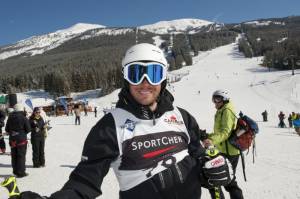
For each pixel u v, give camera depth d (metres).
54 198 1.77
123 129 2.03
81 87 136.62
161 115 2.13
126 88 2.13
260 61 158.00
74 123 34.03
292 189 7.30
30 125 10.28
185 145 2.18
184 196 2.03
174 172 2.03
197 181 2.14
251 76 103.75
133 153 2.01
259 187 7.58
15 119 9.18
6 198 6.75
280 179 8.34
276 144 16.39
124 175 2.03
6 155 13.17
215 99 5.36
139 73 2.06
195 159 2.23
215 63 170.38
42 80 156.38
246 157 12.12
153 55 2.10
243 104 59.75
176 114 2.22
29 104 30.67
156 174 2.01
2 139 13.60
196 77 113.19
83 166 1.97
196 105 61.34
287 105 57.38
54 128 27.55
